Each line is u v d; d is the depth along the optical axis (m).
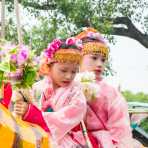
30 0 15.15
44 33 14.32
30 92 4.01
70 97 5.19
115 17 16.53
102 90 5.56
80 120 5.15
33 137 3.43
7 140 3.20
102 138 5.46
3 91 3.87
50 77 5.24
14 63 3.93
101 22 15.37
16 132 3.28
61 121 5.06
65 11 15.05
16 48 3.98
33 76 4.00
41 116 3.98
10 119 3.34
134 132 7.95
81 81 5.46
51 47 5.13
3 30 5.03
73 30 15.15
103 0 15.48
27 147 3.32
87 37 5.68
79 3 15.04
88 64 5.61
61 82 5.19
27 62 3.98
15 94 3.93
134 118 7.96
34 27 14.34
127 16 16.97
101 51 5.61
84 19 15.17
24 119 3.91
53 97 5.21
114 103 5.57
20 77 3.96
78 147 5.17
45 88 5.24
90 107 5.53
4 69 3.74
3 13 5.03
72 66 5.15
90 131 5.52
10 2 14.30
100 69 5.63
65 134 5.14
